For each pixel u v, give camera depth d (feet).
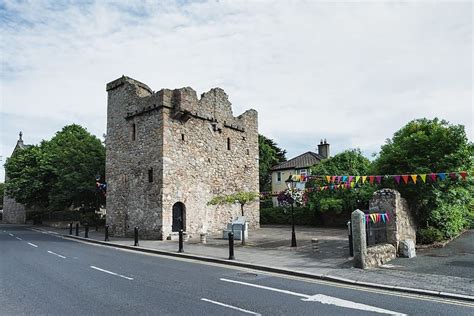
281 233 77.71
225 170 86.12
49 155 125.08
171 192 70.08
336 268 35.14
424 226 52.60
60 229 109.70
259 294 25.90
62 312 21.24
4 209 196.65
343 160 98.89
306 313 21.31
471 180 48.34
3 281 30.14
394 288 27.48
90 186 99.19
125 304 22.93
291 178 54.08
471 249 46.60
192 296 25.09
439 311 21.99
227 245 56.49
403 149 52.65
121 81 80.43
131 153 76.33
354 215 36.11
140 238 71.00
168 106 71.20
